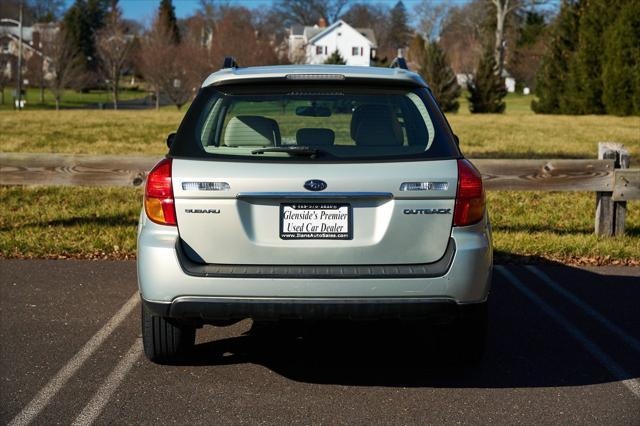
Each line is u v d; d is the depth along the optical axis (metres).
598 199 8.32
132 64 86.69
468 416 3.93
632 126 31.62
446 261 3.94
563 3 46.75
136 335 5.23
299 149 3.96
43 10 107.88
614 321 5.66
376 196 3.91
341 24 102.81
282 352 4.92
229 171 3.92
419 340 5.17
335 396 4.19
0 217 9.48
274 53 71.75
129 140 22.02
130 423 3.83
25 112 42.38
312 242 3.93
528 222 9.54
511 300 6.21
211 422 3.85
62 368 4.60
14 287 6.45
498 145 21.30
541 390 4.30
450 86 50.97
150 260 3.94
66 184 8.15
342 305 3.86
